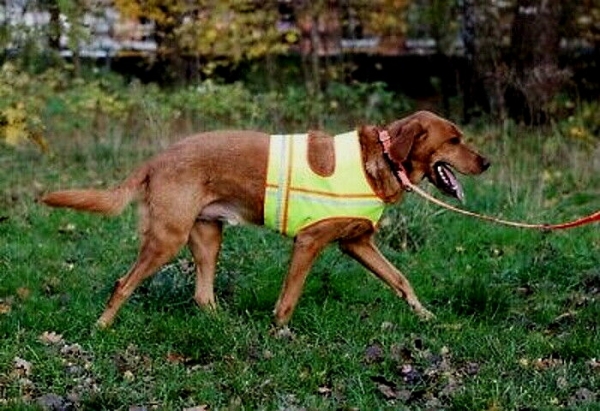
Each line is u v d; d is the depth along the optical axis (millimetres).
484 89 6895
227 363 3039
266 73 7562
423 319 3422
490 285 3730
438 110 7293
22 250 4137
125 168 5617
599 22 7012
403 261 4055
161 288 3582
